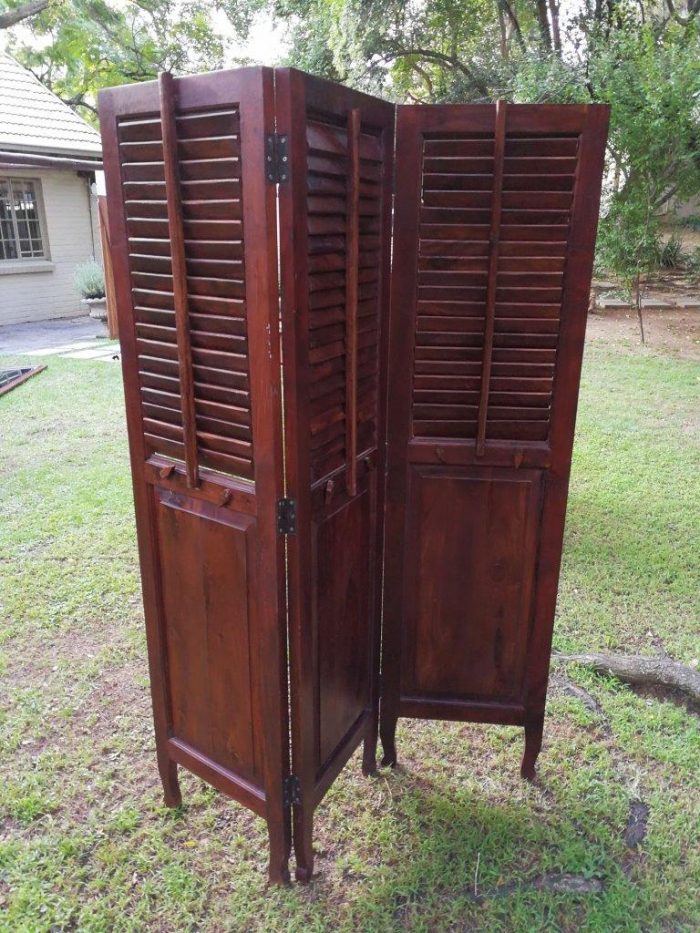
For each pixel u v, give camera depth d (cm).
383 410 167
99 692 238
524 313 155
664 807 191
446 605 183
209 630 158
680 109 693
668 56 720
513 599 180
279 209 118
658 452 454
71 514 369
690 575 311
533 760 199
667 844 180
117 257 144
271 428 131
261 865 176
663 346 750
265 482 135
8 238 933
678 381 616
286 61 1264
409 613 185
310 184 121
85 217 1022
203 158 122
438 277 155
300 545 140
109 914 161
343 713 175
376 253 152
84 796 195
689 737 218
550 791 198
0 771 203
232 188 120
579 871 172
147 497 160
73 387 609
